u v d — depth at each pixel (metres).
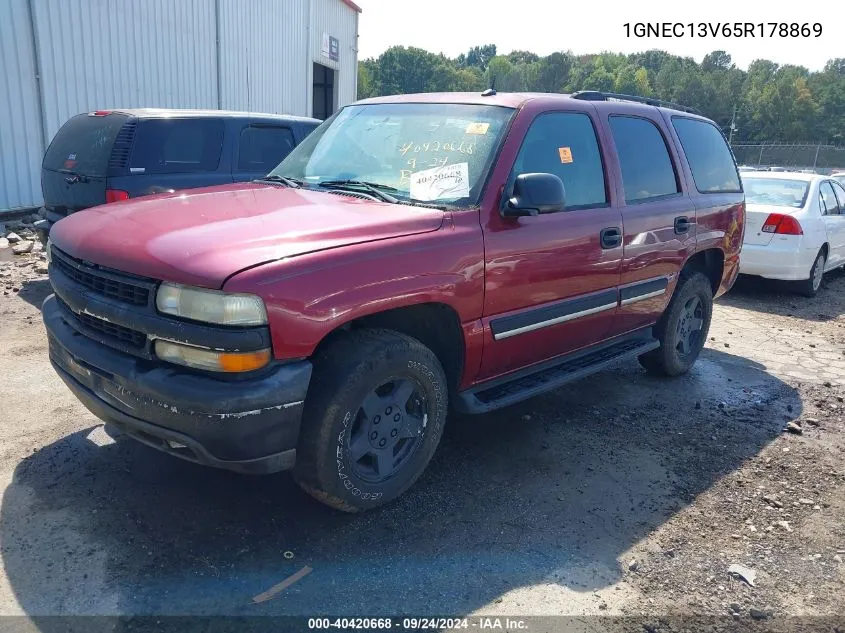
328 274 2.81
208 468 3.62
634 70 111.50
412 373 3.23
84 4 11.50
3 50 10.38
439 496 3.56
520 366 3.99
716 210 5.43
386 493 3.27
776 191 9.26
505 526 3.32
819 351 6.66
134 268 2.79
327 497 3.08
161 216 3.22
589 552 3.15
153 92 13.23
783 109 90.19
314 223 3.07
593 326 4.37
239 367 2.62
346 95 23.19
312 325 2.75
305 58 19.31
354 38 23.11
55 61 11.15
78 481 3.43
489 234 3.48
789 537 3.38
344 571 2.90
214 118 7.20
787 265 8.55
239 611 2.62
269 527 3.16
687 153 5.30
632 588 2.92
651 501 3.65
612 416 4.76
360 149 4.08
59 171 6.95
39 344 5.43
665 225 4.79
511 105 3.88
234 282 2.58
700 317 5.64
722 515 3.55
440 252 3.24
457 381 3.61
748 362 6.21
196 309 2.62
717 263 5.73
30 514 3.13
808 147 48.25
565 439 4.34
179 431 2.68
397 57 110.12
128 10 12.38
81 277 3.12
